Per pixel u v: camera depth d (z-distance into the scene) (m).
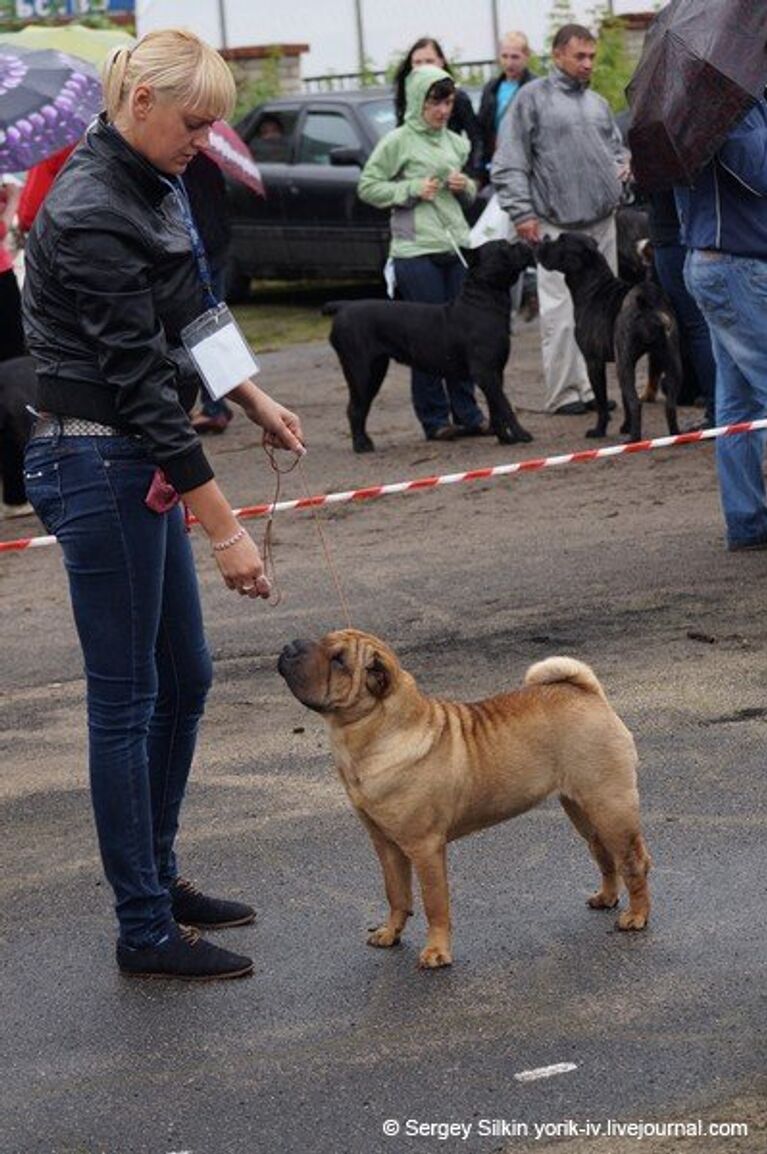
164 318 4.76
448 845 5.78
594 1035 4.47
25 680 8.20
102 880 5.77
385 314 12.73
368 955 5.07
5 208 12.01
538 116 13.10
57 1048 4.66
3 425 11.69
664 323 11.92
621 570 9.02
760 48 8.17
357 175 19.83
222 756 6.81
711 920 5.09
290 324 20.14
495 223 15.03
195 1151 4.09
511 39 16.06
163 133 4.57
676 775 6.19
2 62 11.82
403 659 7.86
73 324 4.67
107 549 4.76
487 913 5.27
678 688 7.09
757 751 6.35
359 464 12.61
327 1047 4.54
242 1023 4.72
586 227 13.20
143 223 4.62
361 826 6.02
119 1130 4.21
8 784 6.76
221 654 8.23
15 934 5.40
